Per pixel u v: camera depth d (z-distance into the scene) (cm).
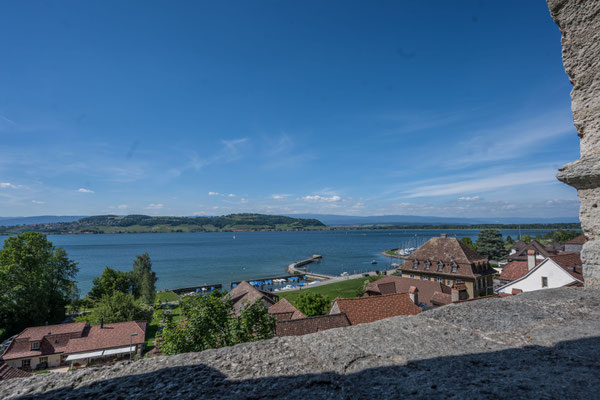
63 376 248
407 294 2561
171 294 7506
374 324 333
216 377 234
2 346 3681
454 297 2992
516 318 332
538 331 297
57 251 4997
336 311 2430
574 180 451
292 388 214
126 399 210
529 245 7206
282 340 299
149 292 6166
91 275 10888
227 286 9156
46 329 3816
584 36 455
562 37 481
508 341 279
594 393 188
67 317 5478
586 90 461
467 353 259
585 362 231
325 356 261
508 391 197
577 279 2127
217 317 1184
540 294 413
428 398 194
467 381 214
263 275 11044
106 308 4447
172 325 1180
